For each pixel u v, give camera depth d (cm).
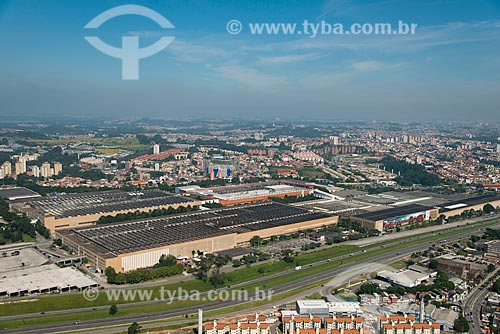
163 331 19262
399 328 19025
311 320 19612
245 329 18788
